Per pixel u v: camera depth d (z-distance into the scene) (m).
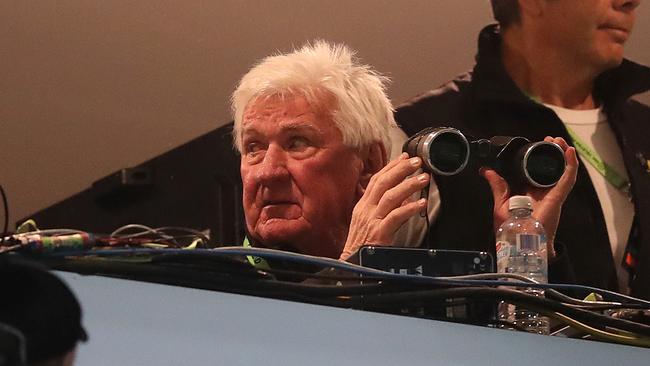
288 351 3.81
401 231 6.96
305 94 6.55
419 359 4.11
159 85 8.69
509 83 8.12
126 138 8.58
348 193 6.57
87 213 7.77
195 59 8.75
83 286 3.47
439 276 4.85
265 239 6.45
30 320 2.44
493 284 4.65
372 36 8.97
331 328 3.93
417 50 8.98
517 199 5.80
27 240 3.81
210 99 8.77
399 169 5.88
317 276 4.38
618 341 4.80
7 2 8.43
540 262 5.74
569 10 8.31
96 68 8.58
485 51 8.31
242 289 4.09
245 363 3.71
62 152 8.45
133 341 3.51
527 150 5.82
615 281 7.77
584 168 7.93
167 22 8.70
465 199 7.20
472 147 5.92
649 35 8.81
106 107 8.57
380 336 4.04
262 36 8.88
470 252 4.93
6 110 8.38
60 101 8.48
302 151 6.50
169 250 4.04
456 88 8.16
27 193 8.34
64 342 2.48
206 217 7.44
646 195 8.09
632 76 8.41
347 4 8.98
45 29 8.50
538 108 8.07
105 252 3.94
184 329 3.62
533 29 8.38
